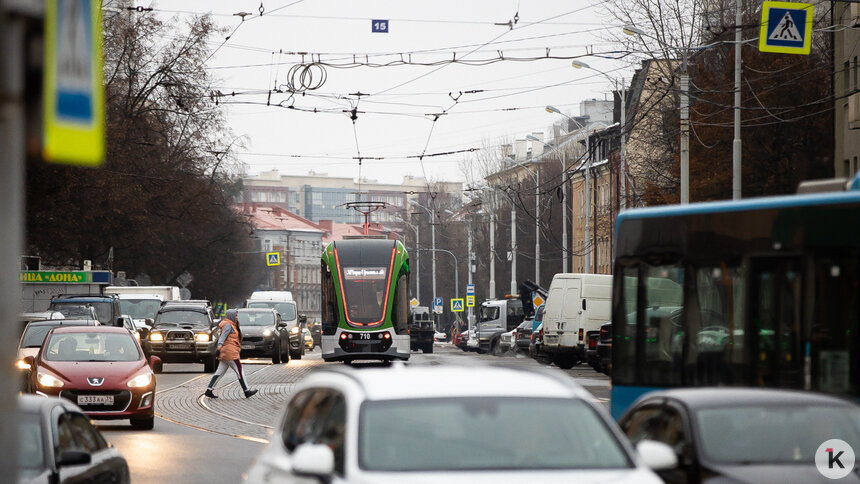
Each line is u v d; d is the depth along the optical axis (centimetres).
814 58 14762
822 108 14612
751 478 2450
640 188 17550
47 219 15025
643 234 4338
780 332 3788
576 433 2097
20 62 1129
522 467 1997
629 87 16638
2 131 1114
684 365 4116
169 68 17288
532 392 2191
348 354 11775
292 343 17300
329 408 2231
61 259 17900
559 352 12912
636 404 2970
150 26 17212
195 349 12756
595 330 12375
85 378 6378
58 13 1170
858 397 3559
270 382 11025
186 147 17912
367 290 11938
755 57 14800
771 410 2688
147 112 17650
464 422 2089
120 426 6919
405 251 12306
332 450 2092
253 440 6203
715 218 4062
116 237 17075
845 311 3619
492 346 19438
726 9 15125
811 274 3709
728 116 14862
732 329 3953
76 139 1195
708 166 15100
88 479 2836
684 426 2659
